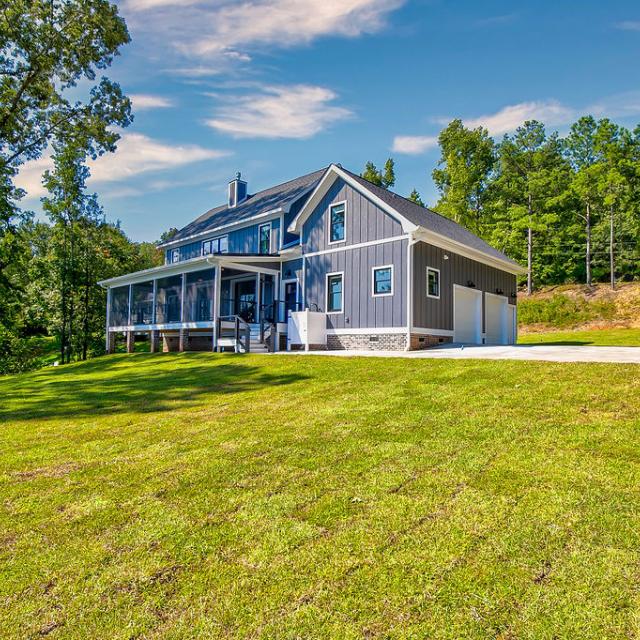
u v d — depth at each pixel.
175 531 3.50
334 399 7.37
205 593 2.78
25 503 4.16
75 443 6.06
